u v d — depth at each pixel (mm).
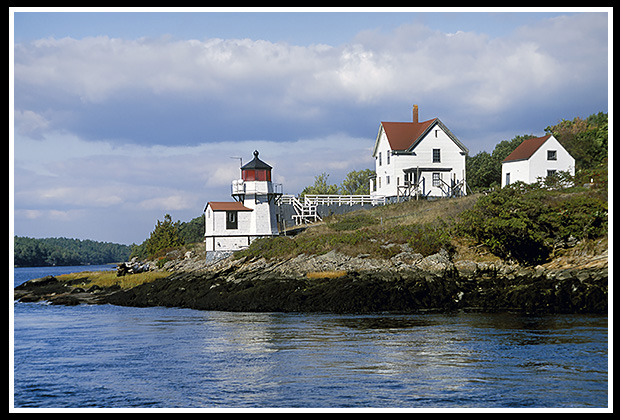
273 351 38906
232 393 30500
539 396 28500
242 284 66125
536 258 61719
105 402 29781
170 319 55656
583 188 71438
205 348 40688
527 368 32719
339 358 36344
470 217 65750
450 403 27984
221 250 88500
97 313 62781
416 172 94750
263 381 32281
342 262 67875
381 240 70438
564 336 39688
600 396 28297
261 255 76750
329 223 88500
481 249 65500
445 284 57969
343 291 57281
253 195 89750
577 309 49750
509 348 37000
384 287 57281
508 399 28250
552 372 31875
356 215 90062
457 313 51969
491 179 108875
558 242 61969
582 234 61375
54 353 40188
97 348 41688
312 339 42281
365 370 33531
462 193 95688
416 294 55938
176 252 104312
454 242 67375
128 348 41438
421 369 33250
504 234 62281
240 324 50438
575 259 59406
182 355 38812
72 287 85938
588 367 32531
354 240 71250
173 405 29094
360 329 45406
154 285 75500
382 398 28906
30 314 62844
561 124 120125
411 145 95375
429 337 41250
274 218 91125
